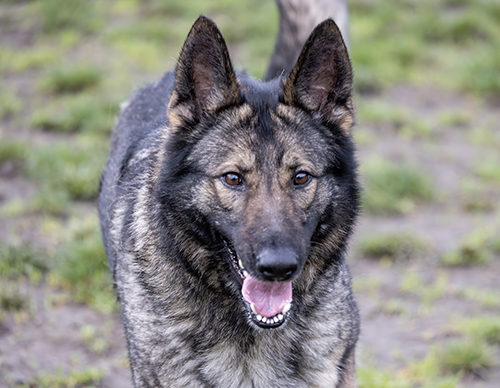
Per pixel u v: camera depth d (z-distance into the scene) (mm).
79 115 13383
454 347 7957
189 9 18344
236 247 5051
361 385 7352
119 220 6176
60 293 8914
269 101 5422
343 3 7820
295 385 5625
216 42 5258
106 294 8883
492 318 8562
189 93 5375
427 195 11750
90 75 14719
